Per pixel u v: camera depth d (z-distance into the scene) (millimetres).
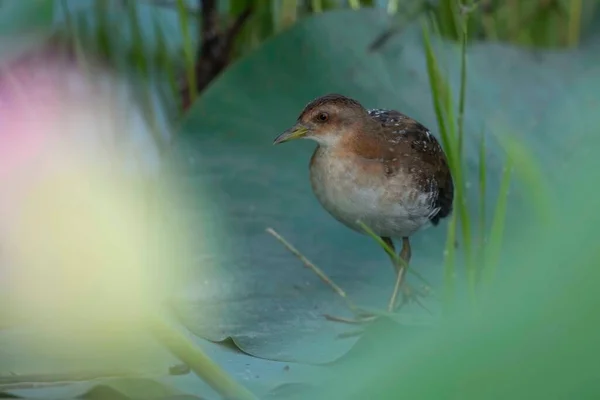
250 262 5980
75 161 5449
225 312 5922
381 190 6004
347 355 5832
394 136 6016
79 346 5863
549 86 6078
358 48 6109
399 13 6176
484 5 6242
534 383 4348
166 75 6277
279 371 5859
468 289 5895
